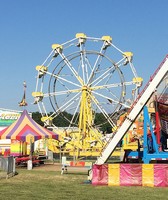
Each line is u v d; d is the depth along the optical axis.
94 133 46.97
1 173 24.05
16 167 31.69
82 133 47.16
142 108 20.31
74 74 49.19
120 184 17.92
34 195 14.70
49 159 43.38
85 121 47.59
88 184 18.47
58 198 13.94
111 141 20.05
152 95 20.83
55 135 32.03
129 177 17.89
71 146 48.03
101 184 18.16
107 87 48.50
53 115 50.09
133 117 20.16
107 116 48.19
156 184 17.52
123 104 47.59
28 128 31.09
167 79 22.75
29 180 20.41
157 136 21.88
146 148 20.61
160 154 20.44
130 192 15.57
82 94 48.50
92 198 13.98
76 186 17.66
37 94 49.47
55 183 18.97
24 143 42.19
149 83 20.41
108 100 48.31
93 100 48.56
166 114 22.42
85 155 43.47
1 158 26.39
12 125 31.83
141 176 17.77
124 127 20.09
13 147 43.16
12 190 16.20
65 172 25.50
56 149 48.12
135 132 35.12
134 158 23.86
